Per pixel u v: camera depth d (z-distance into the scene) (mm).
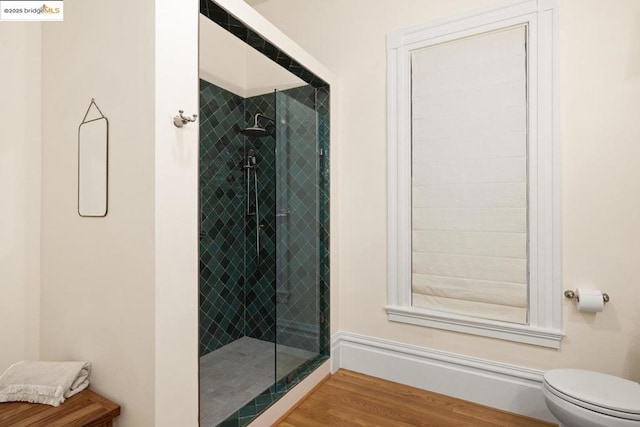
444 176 2221
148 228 1290
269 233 2947
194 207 1430
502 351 2070
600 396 1446
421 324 2289
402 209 2342
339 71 2580
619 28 1795
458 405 2094
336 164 2555
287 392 2006
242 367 2467
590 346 1860
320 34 2664
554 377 1621
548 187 1932
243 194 3064
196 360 1440
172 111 1330
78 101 1568
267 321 2969
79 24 1561
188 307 1404
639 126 1754
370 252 2479
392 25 2393
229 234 2920
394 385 2330
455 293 2199
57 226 1685
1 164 1653
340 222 2582
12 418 1278
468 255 2158
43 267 1765
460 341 2186
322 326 2479
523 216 2008
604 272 1829
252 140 3012
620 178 1793
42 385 1398
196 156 1441
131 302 1354
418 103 2295
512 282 2039
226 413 1857
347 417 1957
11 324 1696
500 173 2064
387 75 2387
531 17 1972
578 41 1871
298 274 2297
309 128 2422
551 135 1923
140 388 1322
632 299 1778
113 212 1417
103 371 1463
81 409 1350
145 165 1295
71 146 1605
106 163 1441
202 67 2643
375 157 2453
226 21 1695
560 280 1914
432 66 2250
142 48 1303
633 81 1769
